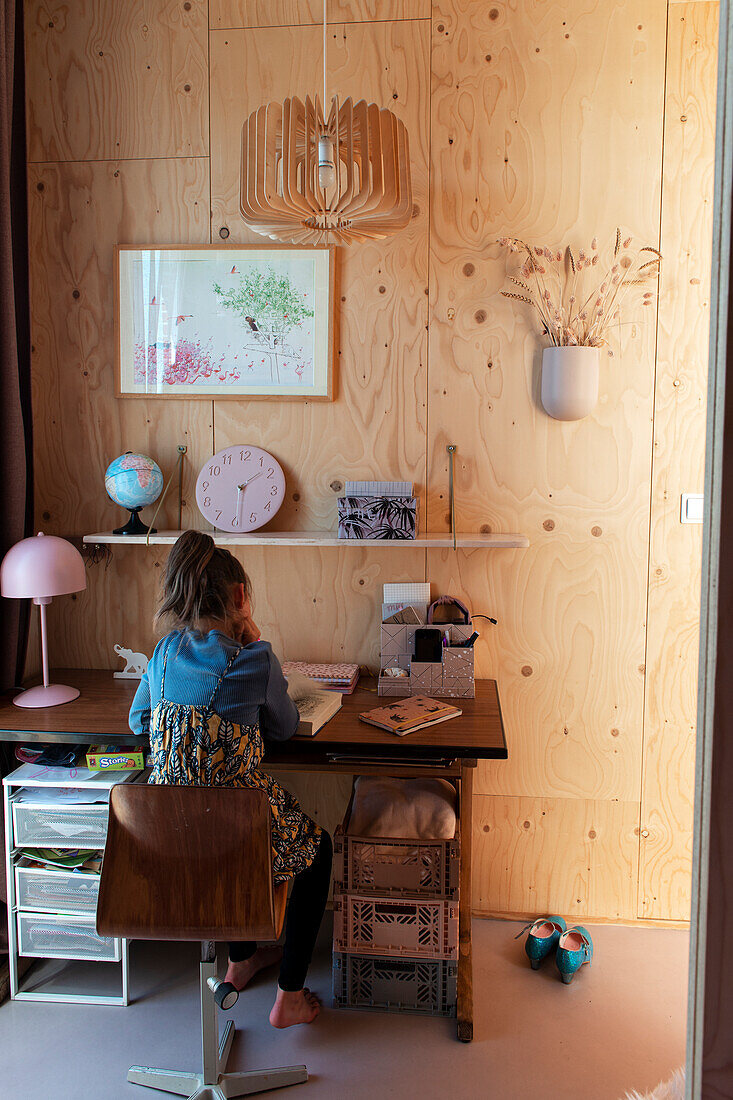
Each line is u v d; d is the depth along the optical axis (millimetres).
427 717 2191
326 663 2662
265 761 2141
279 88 2510
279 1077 1913
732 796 544
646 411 2482
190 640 1858
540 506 2541
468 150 2457
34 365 2684
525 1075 1962
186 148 2557
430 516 2582
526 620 2578
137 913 1655
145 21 2529
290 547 2643
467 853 2266
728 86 546
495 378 2518
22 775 2250
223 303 2568
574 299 2467
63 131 2594
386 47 2455
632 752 2584
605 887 2633
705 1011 556
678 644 2543
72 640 2754
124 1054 2033
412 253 2504
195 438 2652
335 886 2170
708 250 2418
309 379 2564
